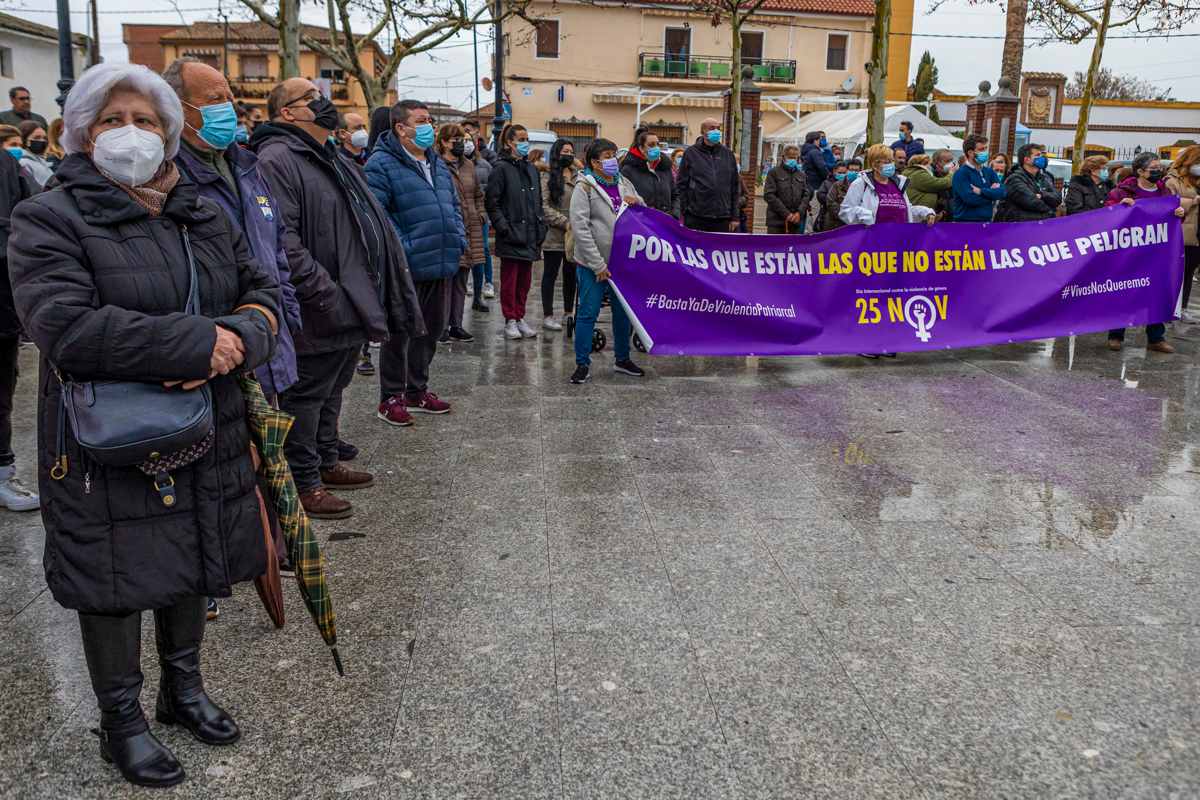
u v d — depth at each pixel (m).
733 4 14.63
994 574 3.79
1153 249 8.19
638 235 6.95
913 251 7.64
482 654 3.13
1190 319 9.94
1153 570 3.83
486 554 3.94
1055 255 8.00
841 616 3.42
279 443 2.56
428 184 5.72
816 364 7.69
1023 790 2.47
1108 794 2.46
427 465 5.09
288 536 2.57
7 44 35.31
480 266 9.98
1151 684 2.99
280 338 3.50
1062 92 36.88
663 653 3.15
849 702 2.87
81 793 2.43
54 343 2.08
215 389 2.37
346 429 5.76
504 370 7.37
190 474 2.32
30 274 2.12
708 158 8.88
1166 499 4.65
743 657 3.12
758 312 7.37
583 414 6.12
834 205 10.77
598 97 37.41
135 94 2.22
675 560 3.89
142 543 2.26
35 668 3.04
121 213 2.21
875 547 4.04
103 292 2.19
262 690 2.91
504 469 5.03
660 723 2.75
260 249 3.27
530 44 36.66
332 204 4.23
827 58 39.62
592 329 6.91
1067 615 3.44
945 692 2.93
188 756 2.59
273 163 4.08
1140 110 36.91
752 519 4.34
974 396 6.68
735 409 6.27
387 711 2.81
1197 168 8.38
